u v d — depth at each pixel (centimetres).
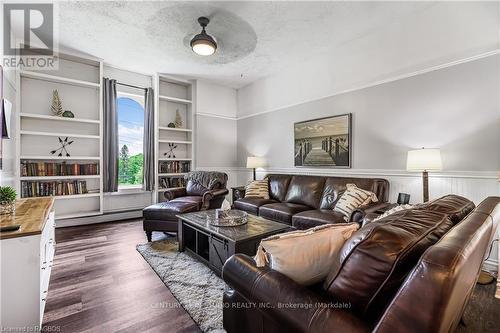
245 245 207
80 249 296
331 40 354
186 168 531
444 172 273
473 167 254
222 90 571
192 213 295
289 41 355
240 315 124
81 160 416
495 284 213
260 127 527
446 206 122
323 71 399
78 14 292
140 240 329
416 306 61
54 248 281
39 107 380
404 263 78
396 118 312
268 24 312
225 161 579
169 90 532
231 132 588
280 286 99
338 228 119
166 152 524
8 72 305
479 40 247
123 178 474
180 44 366
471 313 174
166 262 256
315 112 414
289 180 415
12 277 137
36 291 142
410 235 85
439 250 65
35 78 376
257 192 417
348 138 363
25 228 146
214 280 220
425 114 287
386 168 323
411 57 297
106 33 334
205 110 545
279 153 483
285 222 315
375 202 284
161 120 518
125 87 469
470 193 256
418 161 255
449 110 268
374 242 83
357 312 86
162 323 164
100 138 414
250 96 553
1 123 225
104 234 355
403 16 296
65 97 404
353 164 360
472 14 251
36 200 244
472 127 254
